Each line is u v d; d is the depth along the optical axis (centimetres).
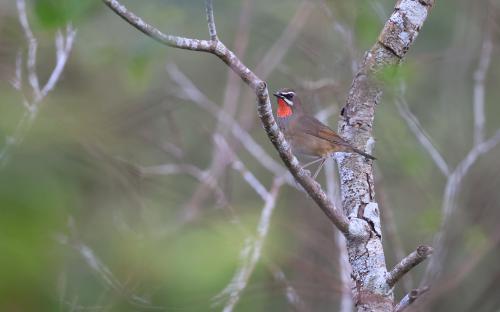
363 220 718
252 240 761
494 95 1595
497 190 1331
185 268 406
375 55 764
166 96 1361
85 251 780
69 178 677
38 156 504
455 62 1486
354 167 761
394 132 1312
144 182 1188
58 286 396
